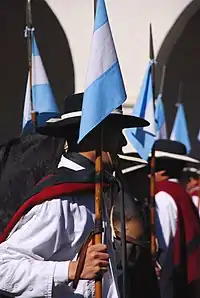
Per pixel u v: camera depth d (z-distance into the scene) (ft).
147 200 44.16
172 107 73.36
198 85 74.33
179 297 42.55
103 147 24.36
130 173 44.88
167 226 42.34
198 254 43.32
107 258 22.63
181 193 43.86
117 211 25.96
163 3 58.34
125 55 57.67
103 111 23.57
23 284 22.44
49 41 62.64
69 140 24.68
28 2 35.50
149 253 31.96
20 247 22.79
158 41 58.34
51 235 22.98
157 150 46.68
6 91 69.87
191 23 72.08
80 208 23.62
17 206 25.81
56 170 24.48
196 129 74.79
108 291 24.27
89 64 23.94
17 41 68.49
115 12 58.08
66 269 22.57
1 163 27.45
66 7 58.95
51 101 35.50
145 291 31.35
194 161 50.67
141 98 39.19
